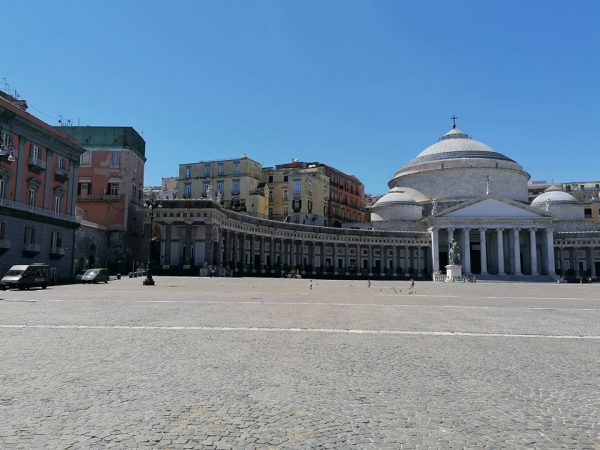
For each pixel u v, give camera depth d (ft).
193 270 216.95
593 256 315.99
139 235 233.35
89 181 220.43
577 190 448.24
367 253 324.60
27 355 33.12
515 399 24.27
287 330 46.88
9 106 135.23
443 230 309.22
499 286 188.24
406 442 18.48
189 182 322.75
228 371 29.22
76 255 184.65
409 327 51.06
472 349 37.99
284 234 282.36
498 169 342.03
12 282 108.88
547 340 43.09
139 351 34.96
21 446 17.62
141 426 19.74
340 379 27.76
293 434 19.12
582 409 22.75
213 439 18.48
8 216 135.54
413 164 371.97
